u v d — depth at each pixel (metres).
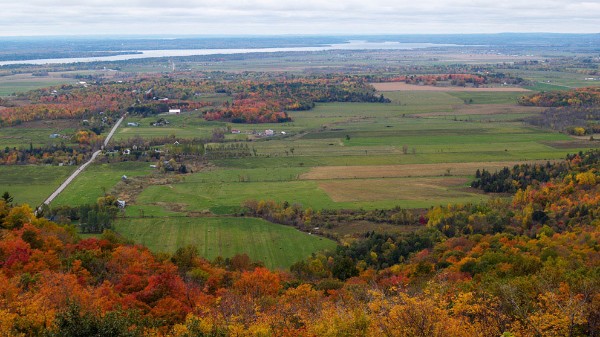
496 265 112.44
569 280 89.44
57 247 126.31
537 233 150.88
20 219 145.00
